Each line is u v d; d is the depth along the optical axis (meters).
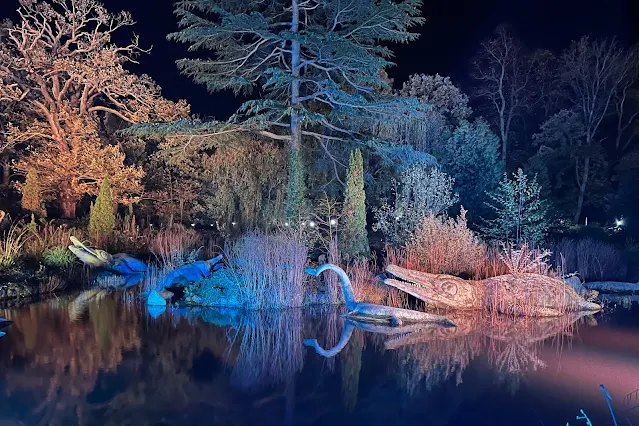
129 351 6.90
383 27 16.69
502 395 5.43
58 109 23.73
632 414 4.96
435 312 9.83
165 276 11.79
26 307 9.88
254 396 5.36
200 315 9.34
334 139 18.19
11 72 22.45
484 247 12.52
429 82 24.91
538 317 9.55
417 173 15.40
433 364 6.49
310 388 5.60
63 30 22.91
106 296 11.27
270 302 10.15
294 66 17.41
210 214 20.70
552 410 5.06
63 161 21.67
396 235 14.19
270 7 18.59
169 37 16.55
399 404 5.18
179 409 4.97
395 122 17.34
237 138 17.80
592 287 12.95
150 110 23.75
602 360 6.71
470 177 21.45
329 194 19.58
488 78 30.94
